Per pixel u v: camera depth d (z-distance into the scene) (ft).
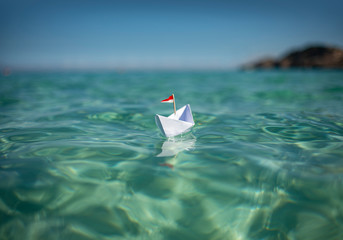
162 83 49.42
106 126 12.69
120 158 8.00
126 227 5.06
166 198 5.90
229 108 18.20
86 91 32.42
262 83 45.01
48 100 22.90
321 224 5.12
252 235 4.96
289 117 14.44
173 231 5.03
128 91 32.53
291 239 4.84
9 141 9.71
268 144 9.36
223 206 5.66
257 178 6.68
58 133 11.07
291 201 5.79
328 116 14.58
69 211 5.39
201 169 7.19
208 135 10.77
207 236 4.92
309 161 7.63
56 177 6.64
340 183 6.28
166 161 7.77
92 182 6.47
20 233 4.74
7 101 21.95
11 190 5.95
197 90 33.09
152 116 15.35
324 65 150.92
